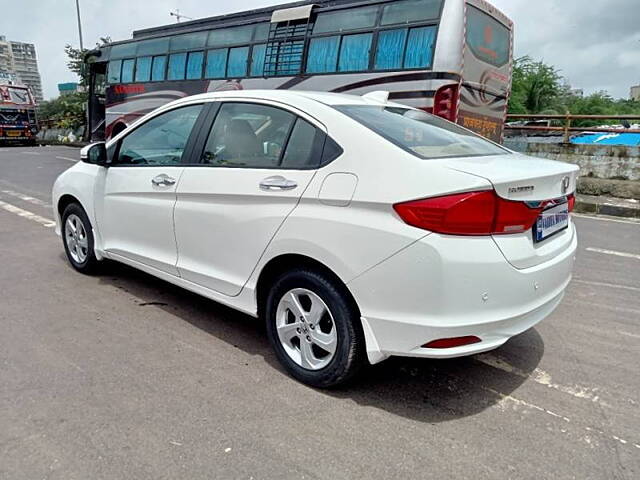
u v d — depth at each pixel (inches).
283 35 368.8
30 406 100.1
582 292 178.5
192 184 131.3
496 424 98.9
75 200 181.6
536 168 103.8
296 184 108.3
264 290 121.6
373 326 97.8
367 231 95.7
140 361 120.2
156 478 81.7
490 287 91.8
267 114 121.9
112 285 173.5
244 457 87.3
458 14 290.8
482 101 327.3
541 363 124.9
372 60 320.2
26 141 1110.4
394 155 97.4
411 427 97.3
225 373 115.7
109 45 568.1
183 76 456.8
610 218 338.3
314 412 101.3
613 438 95.0
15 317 144.3
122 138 161.3
